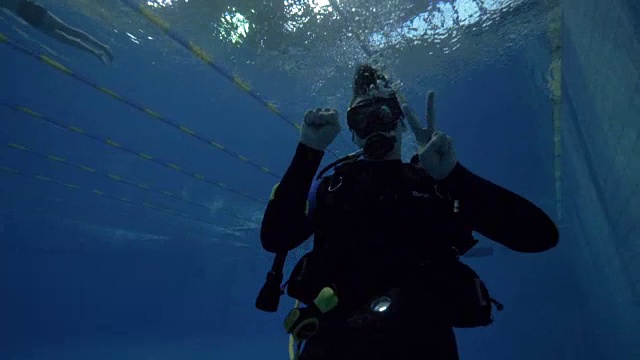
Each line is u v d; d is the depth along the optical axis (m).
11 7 4.26
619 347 10.91
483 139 11.77
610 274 10.02
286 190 1.17
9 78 9.71
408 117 1.26
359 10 5.51
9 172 14.53
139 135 11.95
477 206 1.13
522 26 6.05
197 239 25.69
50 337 30.66
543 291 22.06
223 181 15.05
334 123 1.19
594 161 7.54
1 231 24.73
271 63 6.63
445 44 6.24
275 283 1.32
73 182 15.73
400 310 0.99
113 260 39.31
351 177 1.26
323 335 1.08
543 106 8.91
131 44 7.45
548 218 1.17
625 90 4.65
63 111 10.75
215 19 6.00
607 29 4.40
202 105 10.06
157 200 17.30
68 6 6.36
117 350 20.59
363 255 1.13
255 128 11.34
